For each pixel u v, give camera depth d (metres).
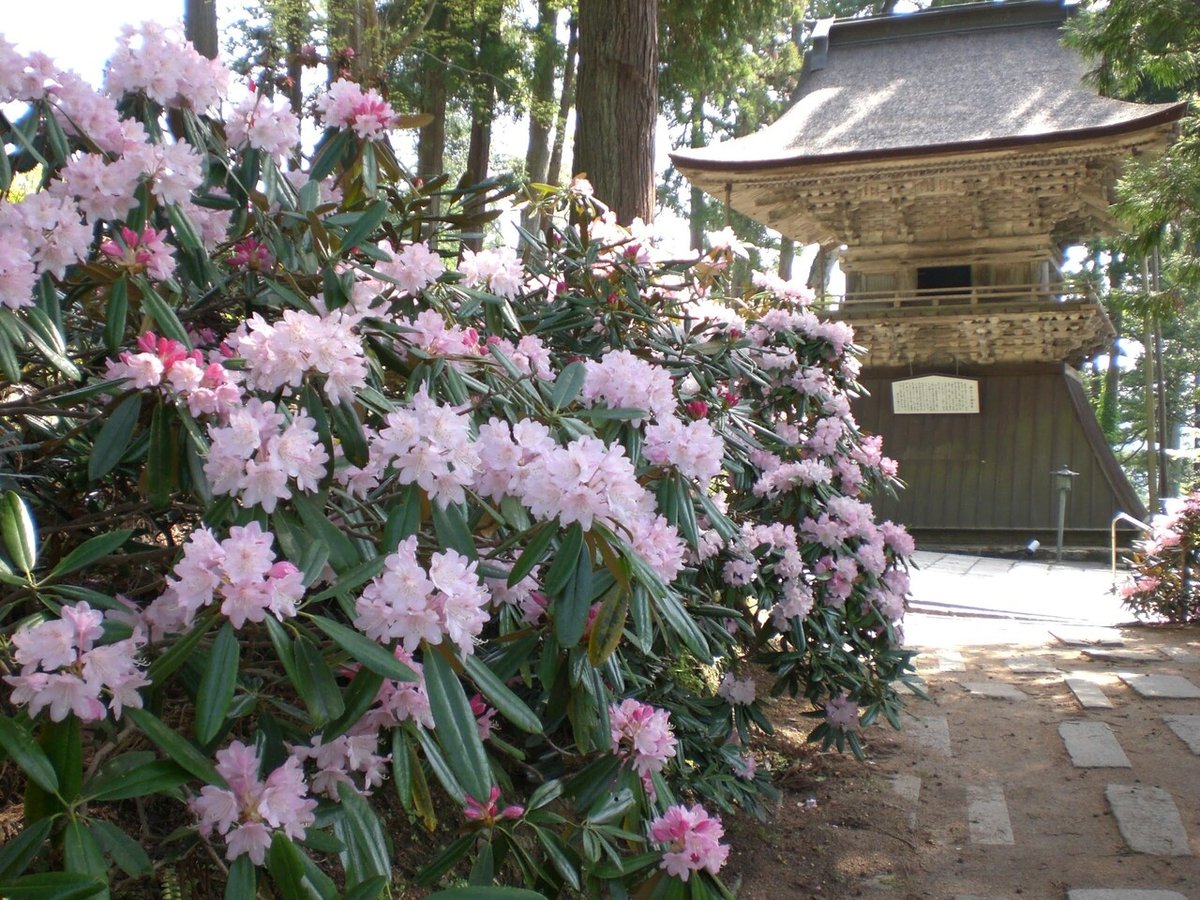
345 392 1.60
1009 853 3.50
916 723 4.97
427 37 13.08
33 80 1.82
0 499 1.49
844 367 4.62
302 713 1.66
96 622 1.30
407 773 1.60
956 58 17.23
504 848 1.69
